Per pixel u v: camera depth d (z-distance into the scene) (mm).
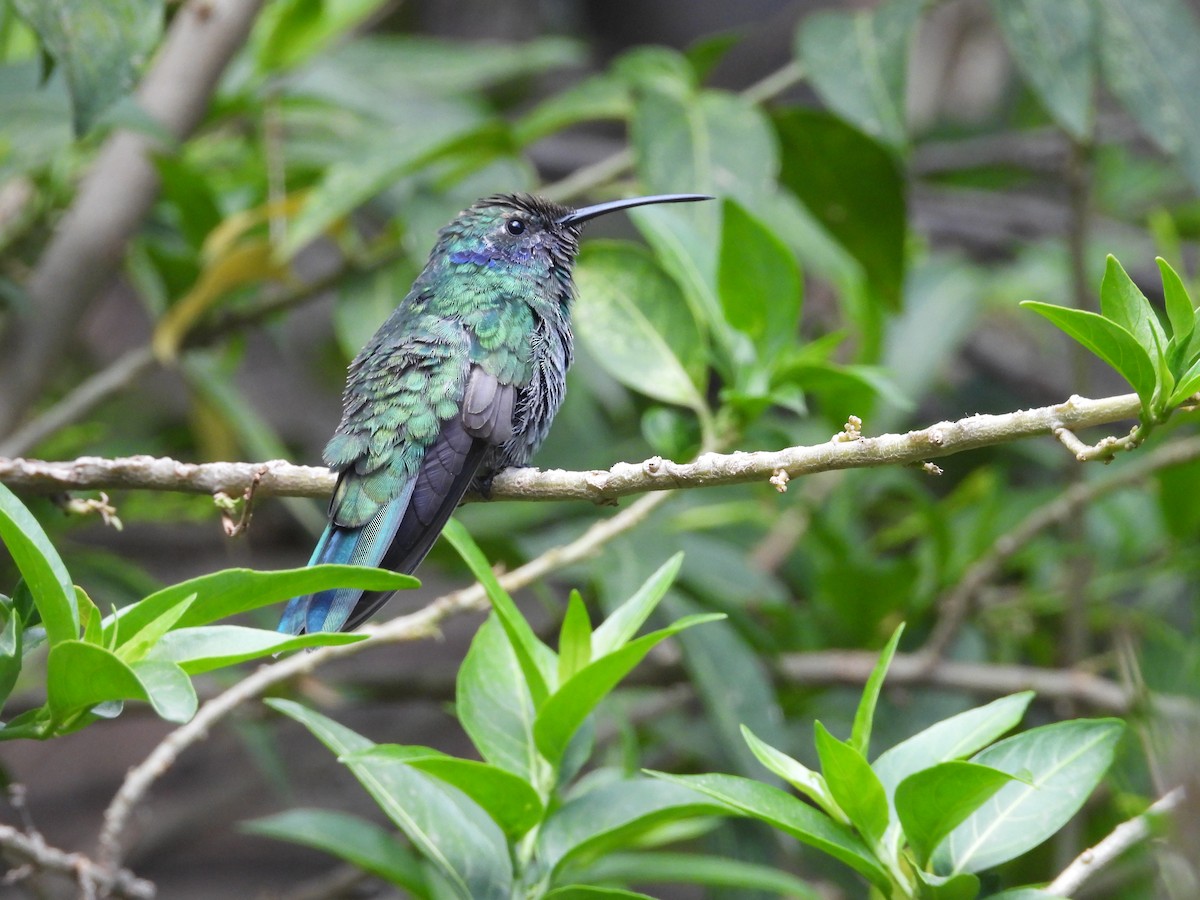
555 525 11852
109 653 4508
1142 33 10445
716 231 9695
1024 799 5406
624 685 10492
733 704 8742
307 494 6762
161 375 15945
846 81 10156
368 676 10875
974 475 12008
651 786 5969
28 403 10500
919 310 13289
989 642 11547
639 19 23016
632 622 6059
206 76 10977
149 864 14906
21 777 16359
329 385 17234
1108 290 4957
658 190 9859
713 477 5719
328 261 17953
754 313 7777
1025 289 14414
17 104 10641
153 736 16906
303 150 12320
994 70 17656
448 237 8852
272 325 12867
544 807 5805
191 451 14070
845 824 5266
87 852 15156
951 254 14094
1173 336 4859
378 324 10828
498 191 10805
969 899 5066
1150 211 15016
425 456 7461
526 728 6125
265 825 7160
